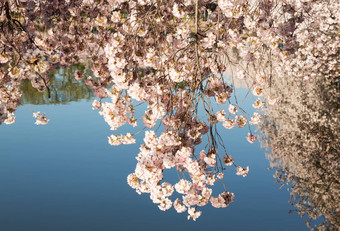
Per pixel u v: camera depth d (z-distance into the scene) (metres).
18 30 6.15
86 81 5.56
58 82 17.06
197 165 3.99
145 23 5.17
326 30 13.37
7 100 5.98
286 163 9.82
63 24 7.16
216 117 4.86
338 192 8.29
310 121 12.25
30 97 15.23
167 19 5.32
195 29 4.75
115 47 4.34
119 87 4.20
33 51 5.22
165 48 5.16
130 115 4.22
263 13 5.36
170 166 3.96
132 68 4.61
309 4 5.72
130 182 4.14
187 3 5.86
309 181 8.84
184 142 4.22
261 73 5.16
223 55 5.48
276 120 13.24
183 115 4.48
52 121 12.83
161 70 4.62
